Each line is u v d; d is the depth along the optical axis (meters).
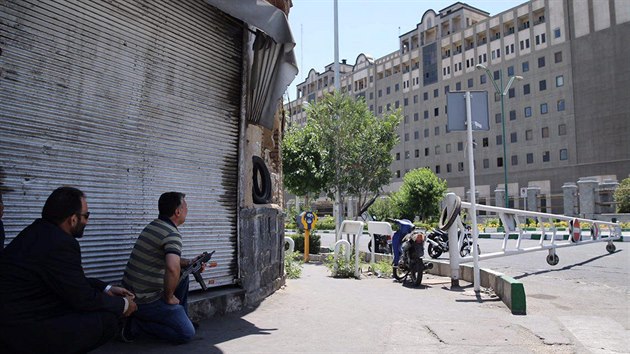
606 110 56.22
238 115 6.44
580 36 58.78
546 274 10.40
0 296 2.90
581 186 38.84
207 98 5.92
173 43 5.44
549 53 61.41
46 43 4.16
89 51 4.52
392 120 24.88
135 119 4.95
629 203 35.53
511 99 64.94
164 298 4.14
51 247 3.01
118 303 3.39
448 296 7.43
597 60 57.19
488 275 8.09
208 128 5.91
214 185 5.97
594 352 4.36
